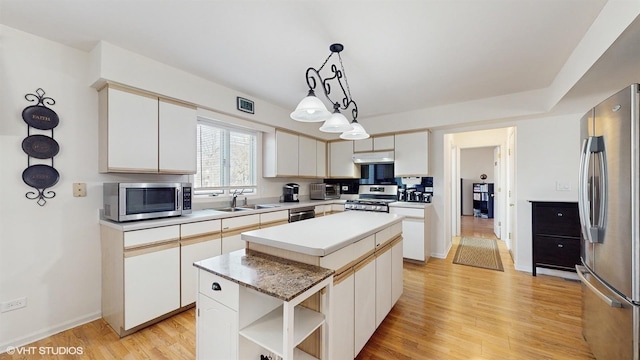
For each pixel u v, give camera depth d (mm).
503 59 2420
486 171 8930
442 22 1865
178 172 2629
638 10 1337
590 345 1809
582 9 1719
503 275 3320
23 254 1987
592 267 1731
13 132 1949
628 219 1367
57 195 2135
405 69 2635
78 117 2232
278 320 1371
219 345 1359
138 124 2340
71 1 1647
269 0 1646
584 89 2352
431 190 4223
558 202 3133
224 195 3443
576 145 3215
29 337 1988
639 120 1315
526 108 3262
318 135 4805
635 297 1330
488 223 7352
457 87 3127
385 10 1737
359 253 1781
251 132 3873
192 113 2770
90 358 1803
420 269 3559
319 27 1931
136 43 2152
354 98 3525
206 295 1420
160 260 2215
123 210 2113
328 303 1378
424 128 4023
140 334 2076
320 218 2449
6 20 1841
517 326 2162
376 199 4742
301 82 2971
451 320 2262
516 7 1704
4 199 1915
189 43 2154
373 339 2000
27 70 2002
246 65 2551
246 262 1503
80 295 2238
